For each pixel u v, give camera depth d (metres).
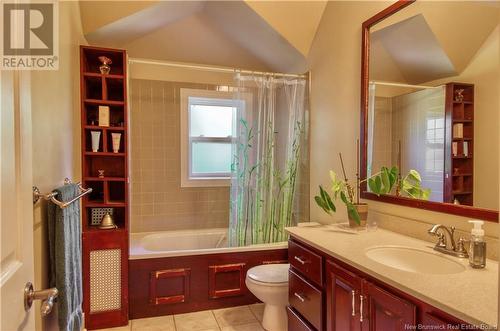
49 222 1.35
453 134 1.51
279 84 2.96
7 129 0.74
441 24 1.59
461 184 1.47
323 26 2.63
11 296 0.75
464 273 1.18
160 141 3.24
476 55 1.42
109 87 2.78
